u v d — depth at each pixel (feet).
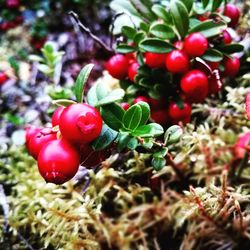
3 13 0.81
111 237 0.41
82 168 0.40
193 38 0.35
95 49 0.66
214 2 0.39
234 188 0.41
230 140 0.44
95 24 0.77
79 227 0.39
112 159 0.40
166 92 0.38
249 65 0.47
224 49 0.39
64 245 0.38
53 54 0.50
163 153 0.32
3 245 0.42
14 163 0.49
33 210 0.41
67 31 0.78
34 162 0.48
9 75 0.59
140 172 0.42
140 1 0.43
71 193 0.42
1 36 0.81
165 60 0.38
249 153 0.38
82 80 0.30
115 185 0.41
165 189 0.44
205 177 0.43
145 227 0.42
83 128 0.25
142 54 0.41
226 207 0.36
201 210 0.37
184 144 0.42
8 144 0.55
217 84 0.39
